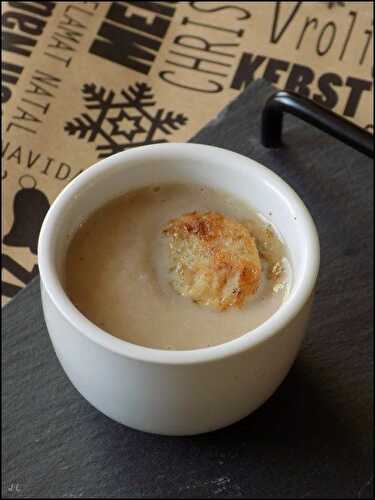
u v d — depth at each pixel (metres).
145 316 0.25
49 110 0.42
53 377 0.31
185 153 0.27
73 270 0.26
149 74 0.43
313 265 0.25
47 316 0.25
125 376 0.24
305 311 0.24
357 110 0.42
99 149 0.41
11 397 0.30
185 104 0.42
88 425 0.29
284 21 0.45
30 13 0.45
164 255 0.27
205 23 0.45
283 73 0.43
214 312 0.25
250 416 0.29
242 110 0.38
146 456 0.29
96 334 0.23
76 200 0.26
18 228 0.38
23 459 0.29
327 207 0.35
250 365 0.24
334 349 0.31
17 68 0.43
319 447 0.29
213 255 0.26
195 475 0.28
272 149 0.37
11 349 0.31
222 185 0.28
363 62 0.44
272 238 0.27
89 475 0.29
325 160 0.37
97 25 0.45
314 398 0.30
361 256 0.34
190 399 0.24
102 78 0.43
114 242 0.27
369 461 0.29
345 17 0.45
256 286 0.26
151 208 0.28
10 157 0.40
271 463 0.29
